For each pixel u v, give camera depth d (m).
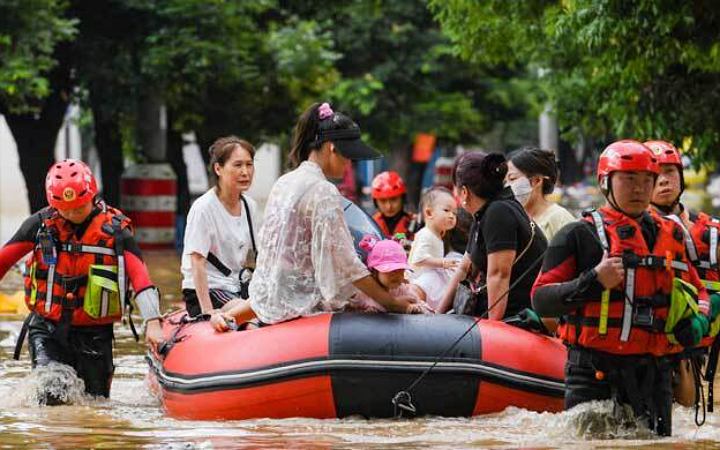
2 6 28.83
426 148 47.88
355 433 10.02
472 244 11.54
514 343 10.70
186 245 12.76
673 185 11.25
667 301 9.44
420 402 10.51
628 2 19.30
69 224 12.09
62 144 57.78
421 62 43.41
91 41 33.38
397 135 44.56
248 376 10.61
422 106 44.06
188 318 12.59
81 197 11.80
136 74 33.59
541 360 10.72
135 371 14.48
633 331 9.42
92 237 12.04
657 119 21.55
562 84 25.97
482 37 25.45
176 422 10.86
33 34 29.27
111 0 32.97
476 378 10.50
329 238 10.70
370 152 10.96
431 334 10.59
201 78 33.66
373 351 10.47
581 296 9.39
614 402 9.66
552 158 12.78
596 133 26.83
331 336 10.52
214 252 12.84
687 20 18.86
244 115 38.25
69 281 12.05
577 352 9.67
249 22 34.91
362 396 10.48
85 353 12.23
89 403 12.14
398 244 11.02
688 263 9.61
